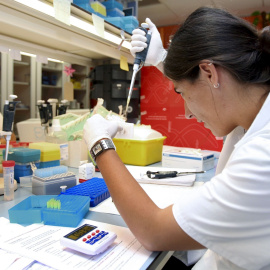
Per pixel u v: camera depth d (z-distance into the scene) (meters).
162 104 2.38
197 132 2.23
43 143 1.36
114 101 2.12
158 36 1.16
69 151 1.55
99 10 1.33
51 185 1.01
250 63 0.55
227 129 0.65
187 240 0.54
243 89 0.57
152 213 0.59
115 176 0.67
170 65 0.64
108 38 1.42
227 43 0.55
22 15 1.04
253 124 0.55
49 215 0.75
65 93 2.02
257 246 0.49
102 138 0.74
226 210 0.49
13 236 0.68
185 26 0.61
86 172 1.19
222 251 0.52
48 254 0.59
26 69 3.06
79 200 0.85
